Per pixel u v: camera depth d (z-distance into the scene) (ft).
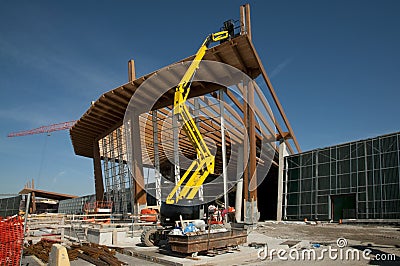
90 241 54.80
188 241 34.73
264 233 63.93
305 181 107.86
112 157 108.17
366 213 89.56
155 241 46.06
